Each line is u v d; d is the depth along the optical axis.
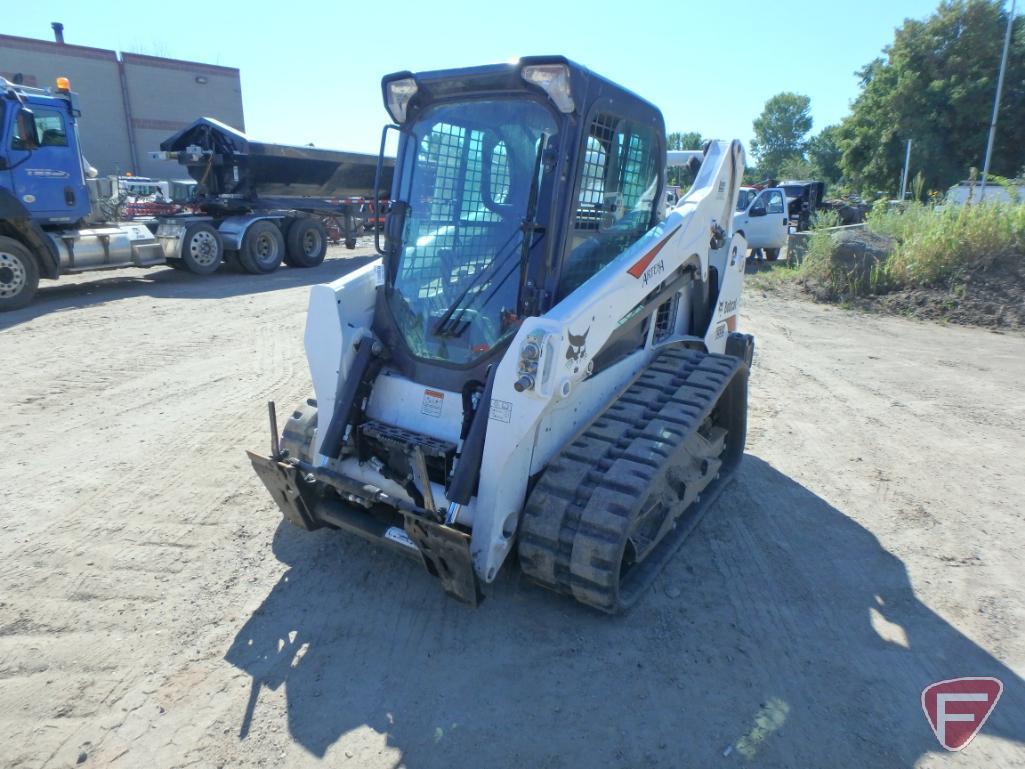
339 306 3.50
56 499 4.33
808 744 2.58
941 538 4.14
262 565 3.67
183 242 12.67
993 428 5.99
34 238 10.17
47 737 2.53
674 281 4.30
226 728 2.60
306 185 15.46
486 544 3.02
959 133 33.38
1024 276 11.16
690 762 2.49
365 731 2.60
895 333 9.90
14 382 6.61
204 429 5.53
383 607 3.35
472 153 3.41
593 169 3.45
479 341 3.34
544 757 2.50
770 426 6.01
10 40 31.97
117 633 3.11
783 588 3.60
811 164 56.88
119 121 35.72
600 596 2.99
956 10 32.06
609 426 3.52
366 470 3.48
